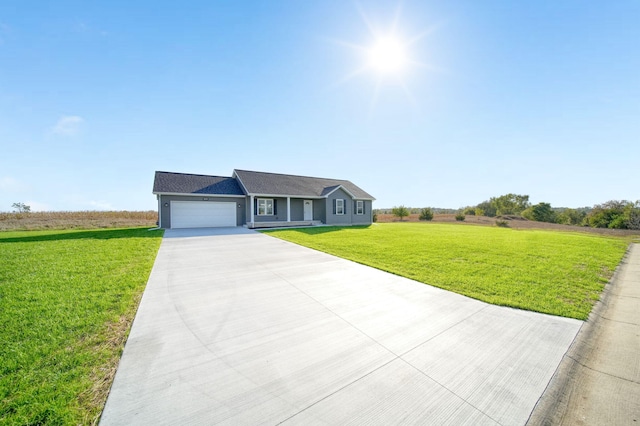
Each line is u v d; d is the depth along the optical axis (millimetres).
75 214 24734
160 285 5219
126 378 2408
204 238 12156
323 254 8461
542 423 1981
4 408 1990
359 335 3326
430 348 3043
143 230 15352
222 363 2686
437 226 21453
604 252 9383
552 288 5250
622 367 2717
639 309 4320
